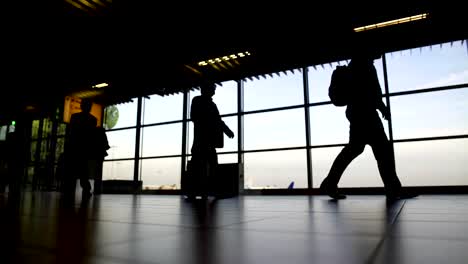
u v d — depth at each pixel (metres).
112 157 11.07
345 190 6.24
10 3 5.50
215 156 4.00
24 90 10.28
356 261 0.56
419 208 1.92
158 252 0.67
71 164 4.30
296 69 8.52
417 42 6.90
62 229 1.06
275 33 6.68
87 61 8.07
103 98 11.33
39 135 12.97
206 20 6.18
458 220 1.23
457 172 6.20
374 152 3.12
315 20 6.20
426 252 0.63
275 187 7.73
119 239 0.84
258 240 0.81
